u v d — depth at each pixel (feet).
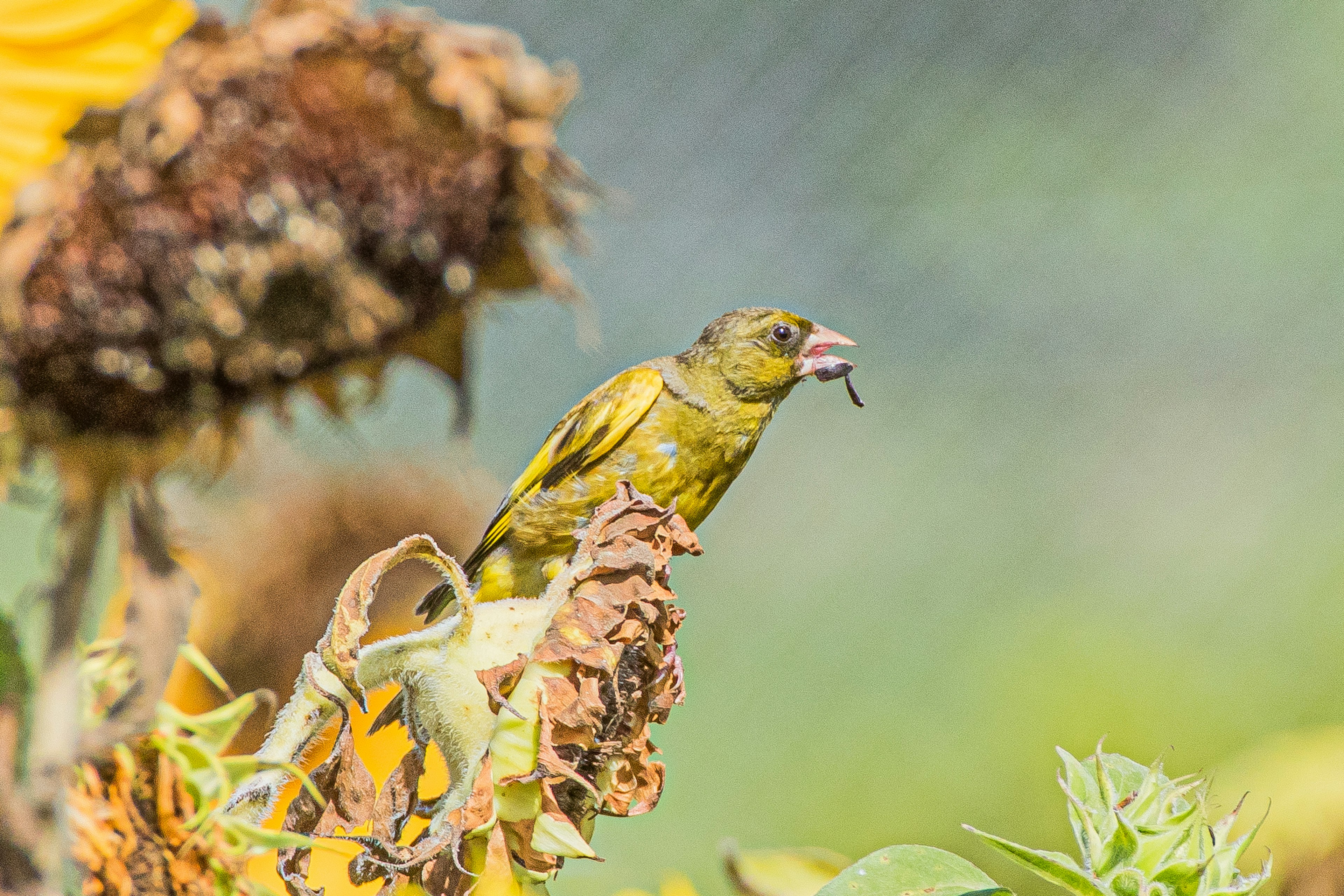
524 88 2.61
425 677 3.69
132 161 2.48
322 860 4.58
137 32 2.54
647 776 3.95
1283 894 6.38
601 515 3.88
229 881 3.26
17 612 2.61
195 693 4.31
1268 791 6.63
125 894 3.09
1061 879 3.97
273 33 2.54
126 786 3.15
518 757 3.66
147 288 2.48
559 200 2.66
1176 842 3.97
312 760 4.00
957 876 4.24
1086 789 4.18
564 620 3.73
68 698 2.60
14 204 2.46
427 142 2.57
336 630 3.58
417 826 4.20
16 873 2.54
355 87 2.56
